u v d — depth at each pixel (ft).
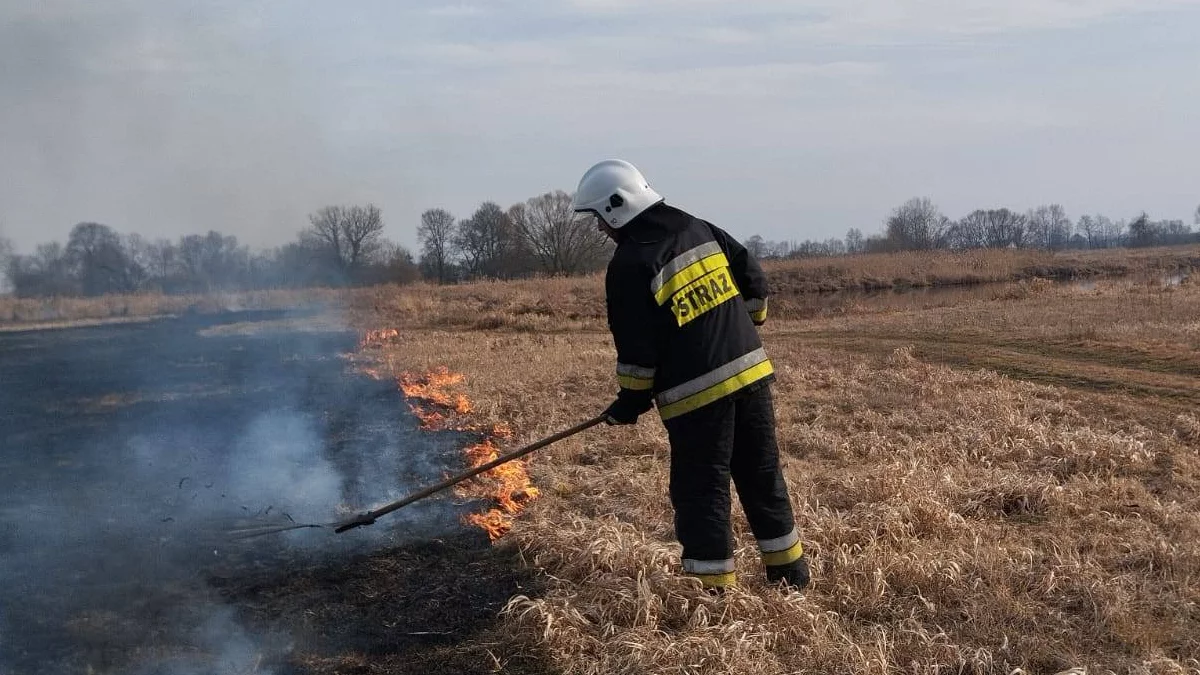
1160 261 148.66
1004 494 19.60
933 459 23.17
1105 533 17.49
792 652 13.05
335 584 16.24
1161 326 47.83
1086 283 110.93
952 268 131.75
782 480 15.16
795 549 15.06
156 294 85.51
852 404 30.86
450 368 41.70
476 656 13.62
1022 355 41.65
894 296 103.81
